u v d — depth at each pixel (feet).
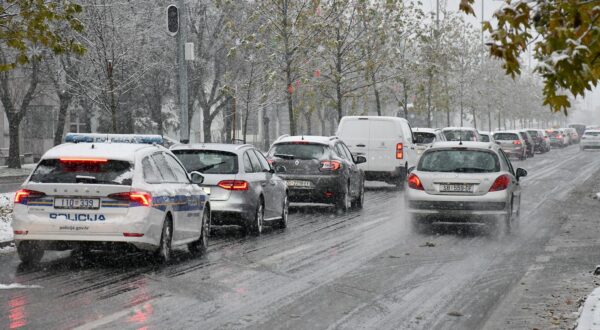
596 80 24.45
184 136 93.66
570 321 33.88
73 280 42.88
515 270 47.29
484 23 23.40
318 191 80.33
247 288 40.86
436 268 47.85
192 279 43.45
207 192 61.52
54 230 45.75
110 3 107.96
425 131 138.00
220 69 163.22
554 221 74.74
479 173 64.03
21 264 48.32
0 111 204.85
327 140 83.10
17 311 34.76
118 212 45.88
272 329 31.99
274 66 138.62
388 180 119.44
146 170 48.06
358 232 66.28
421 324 33.32
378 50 156.25
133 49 119.65
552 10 22.54
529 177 141.28
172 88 171.83
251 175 63.67
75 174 46.60
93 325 32.04
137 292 39.45
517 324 33.37
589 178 137.90
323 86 150.30
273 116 282.77
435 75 205.77
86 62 125.49
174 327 31.99
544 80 23.15
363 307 36.52
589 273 46.29
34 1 66.39
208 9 160.76
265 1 129.59
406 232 66.13
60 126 155.33
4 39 67.77
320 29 130.52
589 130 291.79
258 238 62.39
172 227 49.70
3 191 112.16
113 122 96.53
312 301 37.70
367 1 148.66
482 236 63.72
